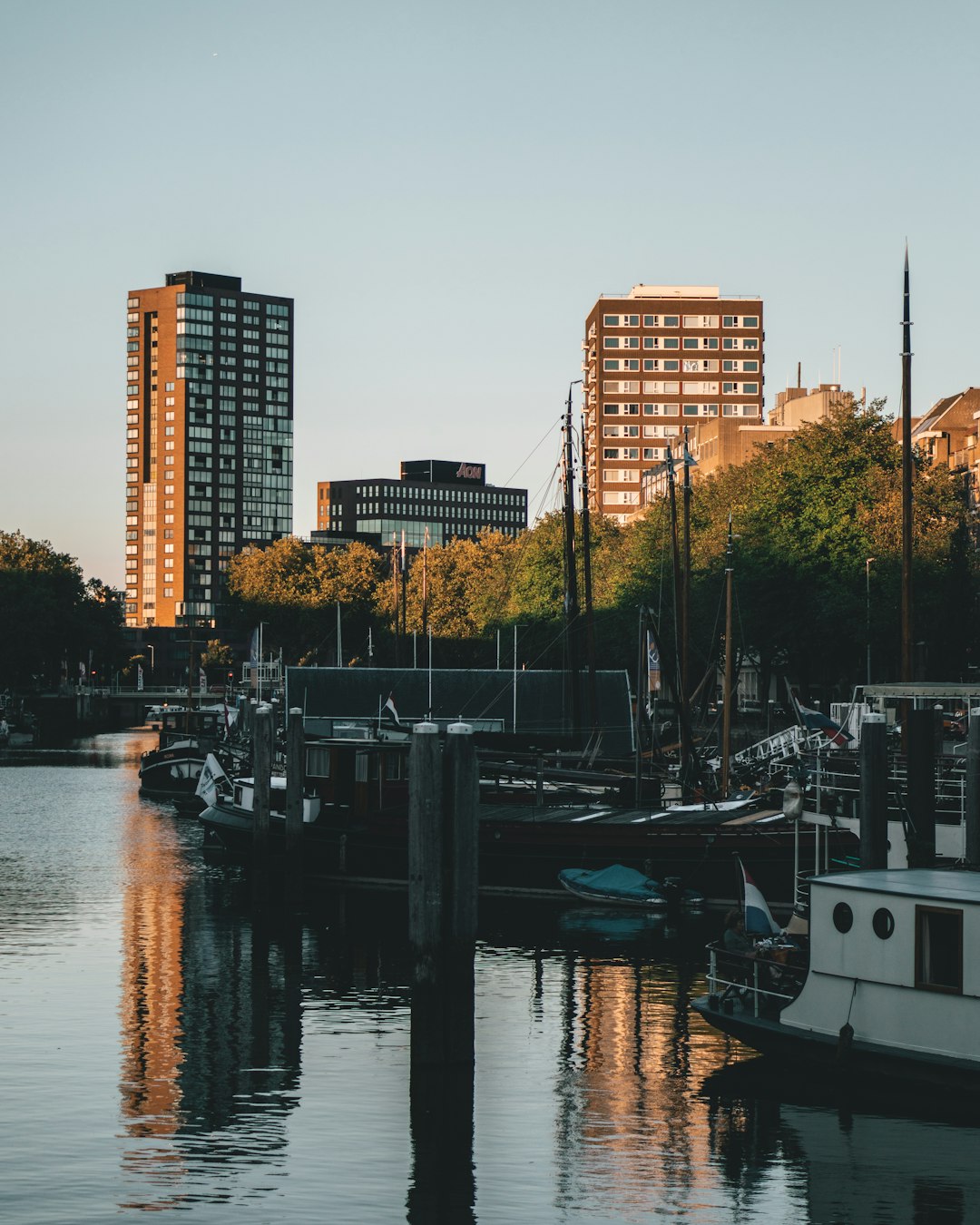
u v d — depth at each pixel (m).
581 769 72.25
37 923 55.38
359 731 76.56
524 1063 36.03
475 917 33.50
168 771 109.75
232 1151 29.67
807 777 52.91
